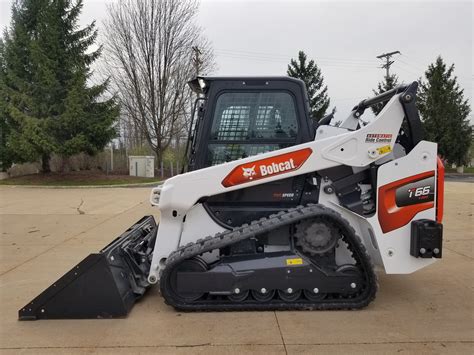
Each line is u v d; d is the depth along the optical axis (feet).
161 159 86.99
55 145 64.90
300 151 12.47
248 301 12.10
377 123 12.52
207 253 12.81
